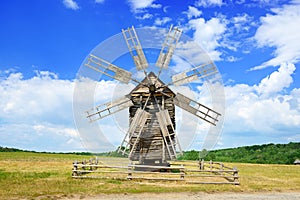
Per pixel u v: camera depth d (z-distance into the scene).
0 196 13.79
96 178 19.47
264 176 24.56
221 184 18.94
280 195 15.91
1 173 21.52
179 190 16.33
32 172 22.70
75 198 14.02
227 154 62.72
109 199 13.95
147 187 16.95
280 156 56.38
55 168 26.39
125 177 20.05
